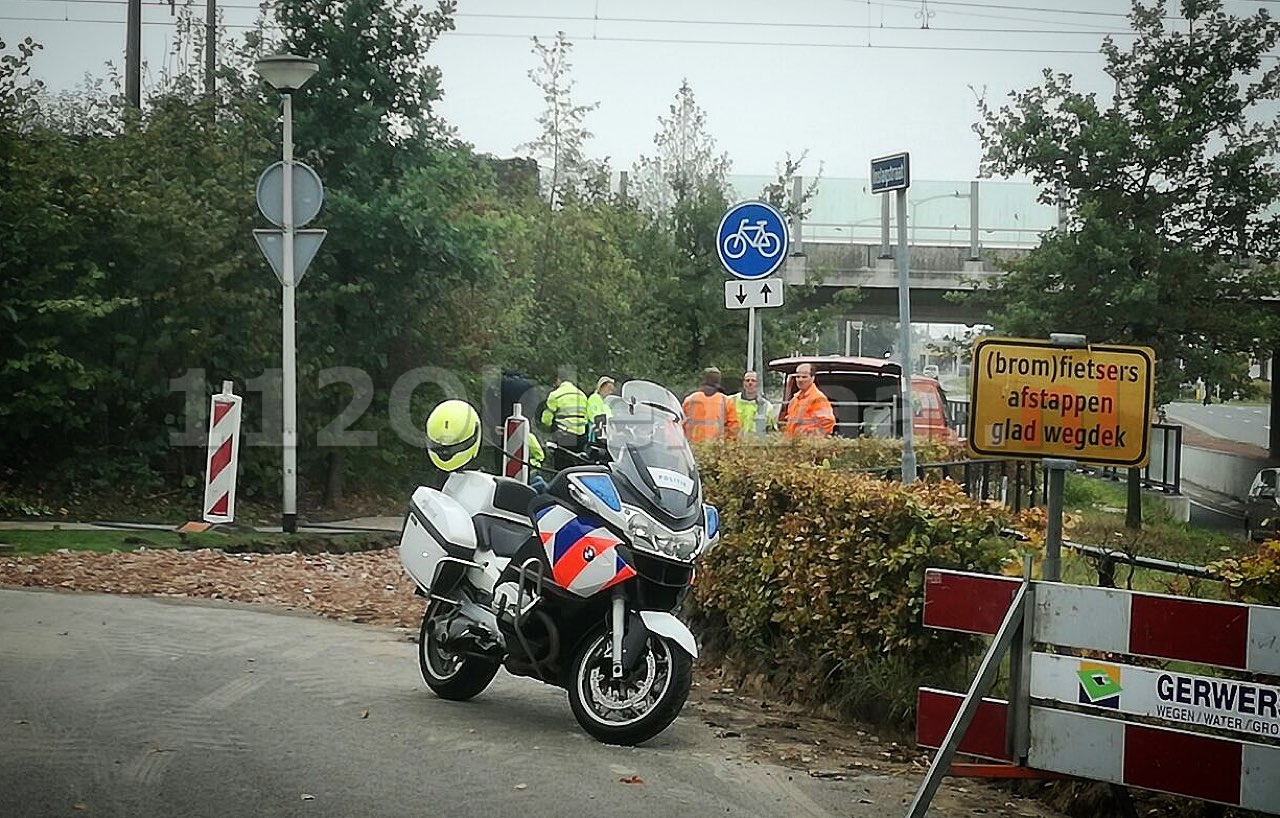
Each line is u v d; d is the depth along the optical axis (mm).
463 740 7781
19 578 12625
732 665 10055
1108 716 6398
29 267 18469
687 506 7777
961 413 29375
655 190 31812
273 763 7074
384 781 6867
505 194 28406
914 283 36562
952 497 8453
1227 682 6121
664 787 7031
